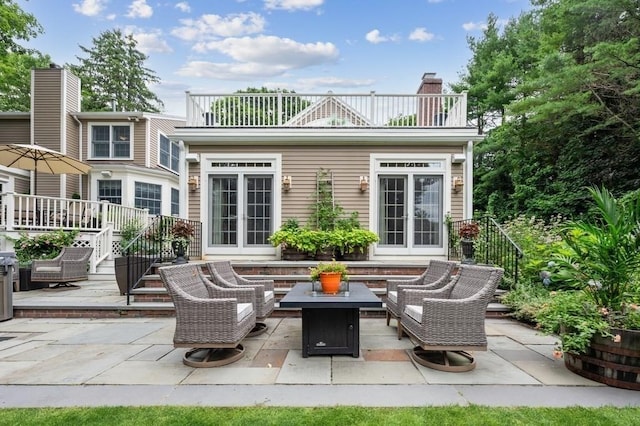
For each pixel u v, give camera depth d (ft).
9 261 16.62
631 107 29.66
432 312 10.37
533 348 12.60
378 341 13.38
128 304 17.29
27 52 55.88
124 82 92.89
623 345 9.18
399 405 8.18
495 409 7.98
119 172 41.24
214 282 14.30
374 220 25.53
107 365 10.78
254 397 8.59
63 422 7.37
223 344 10.66
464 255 19.77
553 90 29.81
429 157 25.75
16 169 38.04
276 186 25.77
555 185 38.09
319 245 23.21
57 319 16.94
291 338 13.80
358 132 25.36
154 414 7.70
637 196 10.76
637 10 28.09
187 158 25.43
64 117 40.98
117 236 32.68
